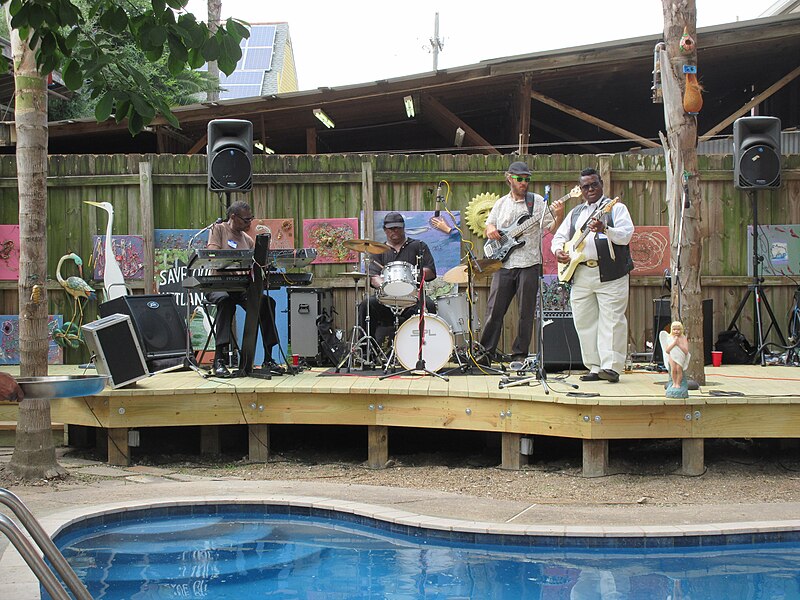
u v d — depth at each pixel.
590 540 3.93
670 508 4.50
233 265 6.42
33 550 2.12
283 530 4.33
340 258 7.91
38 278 5.38
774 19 9.09
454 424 5.74
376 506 4.47
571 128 13.99
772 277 7.89
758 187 7.62
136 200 7.94
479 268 6.54
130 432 6.04
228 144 7.45
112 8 3.09
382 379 6.30
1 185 7.96
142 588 3.38
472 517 4.27
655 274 7.83
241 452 6.46
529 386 5.83
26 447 5.41
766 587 3.35
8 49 11.42
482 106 12.55
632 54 9.34
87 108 15.04
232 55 3.14
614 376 5.99
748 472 5.48
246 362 6.53
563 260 6.02
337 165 7.94
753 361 7.57
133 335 6.07
